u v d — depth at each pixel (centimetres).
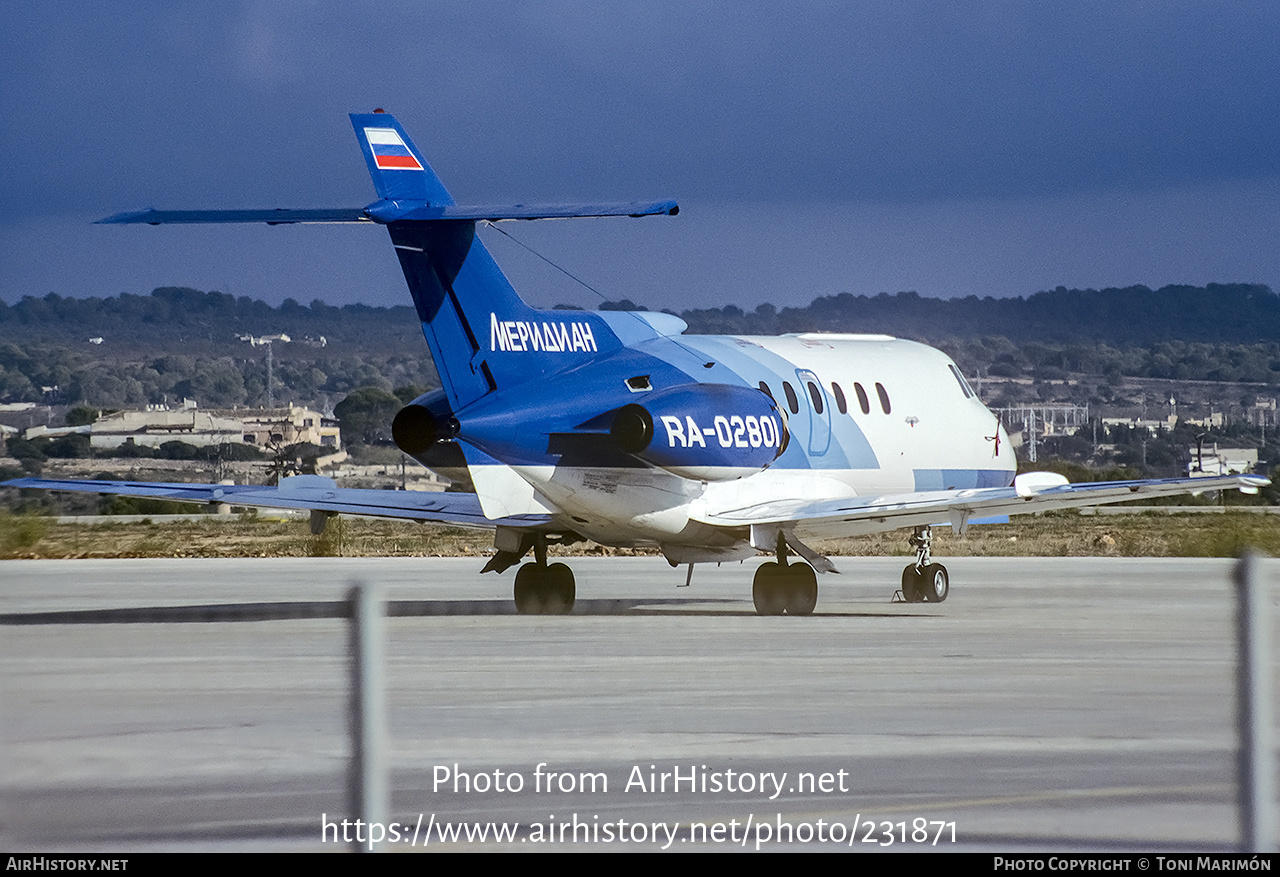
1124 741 4556
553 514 8538
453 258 7994
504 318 8194
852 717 4978
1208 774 4091
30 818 3669
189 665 6338
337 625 8088
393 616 8800
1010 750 4422
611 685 5719
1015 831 3522
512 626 8075
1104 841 3431
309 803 3794
